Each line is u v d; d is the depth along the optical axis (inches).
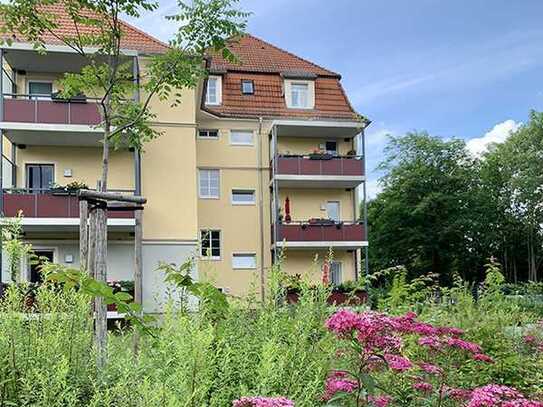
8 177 822.5
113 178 840.3
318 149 1066.1
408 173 1802.4
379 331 127.6
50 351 120.4
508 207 1988.2
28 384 106.7
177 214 836.0
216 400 106.8
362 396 132.9
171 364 111.5
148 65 418.3
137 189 812.0
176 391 100.2
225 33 402.3
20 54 775.1
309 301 143.9
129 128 417.1
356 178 1020.5
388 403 149.6
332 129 1042.7
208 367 107.6
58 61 802.8
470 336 274.8
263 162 1031.0
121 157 844.0
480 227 1796.3
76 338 129.3
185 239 832.9
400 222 1808.6
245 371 120.8
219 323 139.9
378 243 1849.2
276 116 1039.6
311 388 117.3
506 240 1978.3
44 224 762.2
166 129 845.2
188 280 149.3
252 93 1063.6
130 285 768.3
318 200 1067.9
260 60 1127.0
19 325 124.0
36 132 781.9
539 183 1934.1
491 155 2052.2
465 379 202.1
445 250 1786.4
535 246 2014.0
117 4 366.0
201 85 885.8
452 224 1749.5
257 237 1014.4
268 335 137.2
